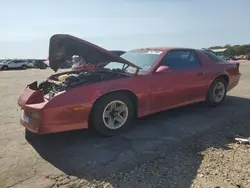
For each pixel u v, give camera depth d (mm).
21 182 2783
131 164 3125
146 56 4824
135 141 3797
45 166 3119
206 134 4074
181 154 3389
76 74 4316
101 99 3807
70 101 3504
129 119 4168
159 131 4195
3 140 3959
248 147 3607
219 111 5316
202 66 5234
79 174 2926
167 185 2686
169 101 4641
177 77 4668
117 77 4051
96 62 4465
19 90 9547
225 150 3506
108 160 3230
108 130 3953
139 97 4168
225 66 5711
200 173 2910
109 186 2689
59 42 3875
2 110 6004
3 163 3215
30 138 4027
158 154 3379
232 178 2801
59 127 3482
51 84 4148
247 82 9906
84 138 3961
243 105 5828
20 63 36469
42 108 3363
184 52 5059
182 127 4371
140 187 2660
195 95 5125
